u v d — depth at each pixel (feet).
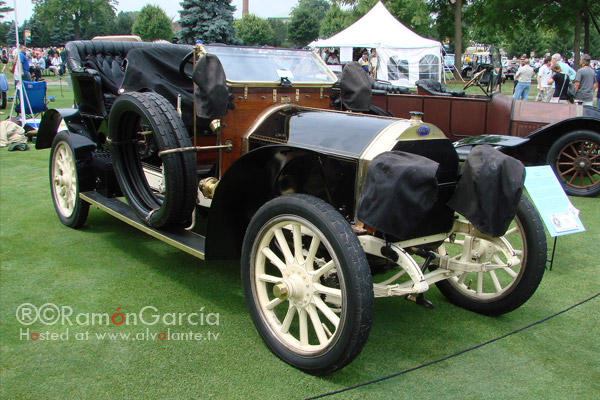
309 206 7.52
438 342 9.15
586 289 11.65
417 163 7.18
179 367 8.11
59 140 14.34
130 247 13.42
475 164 7.86
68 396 7.32
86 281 11.26
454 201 8.26
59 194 15.07
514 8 86.58
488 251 9.96
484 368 8.34
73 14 198.39
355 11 110.63
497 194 7.69
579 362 8.61
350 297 7.04
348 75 11.57
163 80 12.19
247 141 10.62
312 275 7.80
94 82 13.00
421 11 93.76
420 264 12.25
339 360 7.32
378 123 8.74
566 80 33.91
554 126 20.01
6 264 12.07
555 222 11.88
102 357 8.34
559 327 9.82
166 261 12.56
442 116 22.36
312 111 10.34
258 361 8.32
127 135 11.55
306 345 8.07
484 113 21.56
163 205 10.27
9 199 17.63
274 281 8.32
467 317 10.16
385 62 54.54
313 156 8.91
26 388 7.48
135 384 7.64
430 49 54.34
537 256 9.15
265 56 11.68
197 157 12.54
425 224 8.48
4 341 8.75
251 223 8.48
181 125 10.18
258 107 10.89
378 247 8.13
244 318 9.81
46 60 99.09
